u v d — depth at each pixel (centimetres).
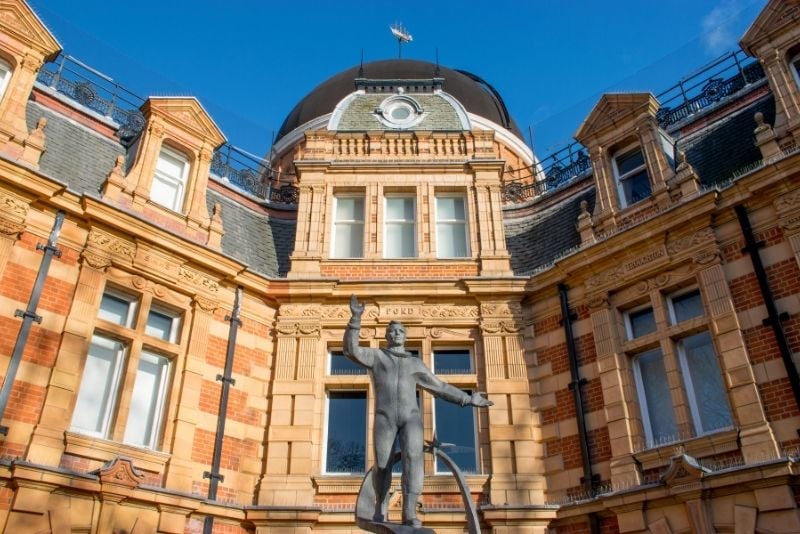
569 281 1369
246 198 1620
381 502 666
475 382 1338
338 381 1334
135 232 1248
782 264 1098
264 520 1159
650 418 1203
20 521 947
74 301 1141
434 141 1652
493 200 1538
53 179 1158
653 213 1315
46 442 1017
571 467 1213
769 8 1296
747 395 1052
